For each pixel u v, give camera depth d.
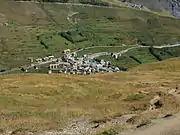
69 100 62.38
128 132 32.47
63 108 52.44
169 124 35.03
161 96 60.84
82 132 35.66
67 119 43.22
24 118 43.84
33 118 43.75
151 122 36.00
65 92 66.75
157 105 53.31
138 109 51.25
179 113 41.19
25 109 51.09
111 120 40.78
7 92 63.25
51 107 54.31
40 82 75.62
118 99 63.44
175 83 82.44
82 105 56.94
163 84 80.44
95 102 61.00
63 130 36.84
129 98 62.25
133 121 37.47
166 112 42.31
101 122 40.31
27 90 66.25
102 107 53.62
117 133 32.31
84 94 67.38
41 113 47.28
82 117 44.47
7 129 37.44
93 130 36.19
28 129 36.94
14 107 52.81
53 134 35.09
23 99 59.28
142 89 72.75
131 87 77.62
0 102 55.47
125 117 41.84
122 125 35.53
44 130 36.72
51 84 73.62
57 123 40.28
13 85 70.56
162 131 32.31
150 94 63.62
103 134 32.59
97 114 46.91
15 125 39.00
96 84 77.56
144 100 58.56
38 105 56.34
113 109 51.53
